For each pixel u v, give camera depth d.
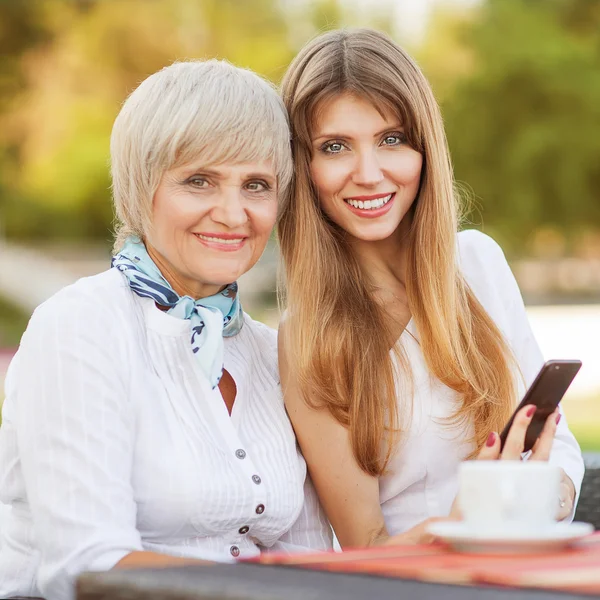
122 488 1.94
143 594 1.21
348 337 2.53
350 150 2.55
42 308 2.10
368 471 2.49
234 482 2.12
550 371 1.82
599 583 1.21
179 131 2.16
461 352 2.58
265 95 2.28
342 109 2.52
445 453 2.55
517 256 26.62
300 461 2.48
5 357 19.39
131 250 2.29
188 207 2.21
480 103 24.39
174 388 2.14
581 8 25.33
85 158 26.38
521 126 24.38
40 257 25.70
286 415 2.49
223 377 2.32
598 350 15.13
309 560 1.42
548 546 1.44
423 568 1.31
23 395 2.00
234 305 2.40
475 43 24.39
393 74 2.52
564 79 23.88
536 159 24.05
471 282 2.81
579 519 2.65
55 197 27.16
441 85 24.52
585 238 27.11
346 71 2.51
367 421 2.48
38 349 2.02
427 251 2.61
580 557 1.40
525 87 24.31
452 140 24.45
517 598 1.13
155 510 2.04
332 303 2.57
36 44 26.89
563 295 26.39
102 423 1.97
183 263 2.25
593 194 24.73
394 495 2.56
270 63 25.48
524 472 1.47
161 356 2.16
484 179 24.67
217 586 1.17
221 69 2.25
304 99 2.54
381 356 2.55
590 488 2.66
